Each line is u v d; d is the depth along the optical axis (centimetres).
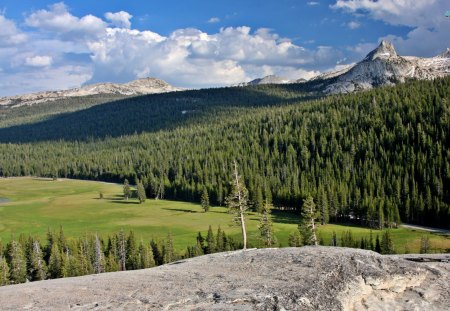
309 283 1812
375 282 1942
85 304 1664
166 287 1852
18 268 7188
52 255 7350
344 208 11481
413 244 8612
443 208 10356
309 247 2547
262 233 6769
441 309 1912
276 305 1606
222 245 7581
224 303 1628
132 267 7562
